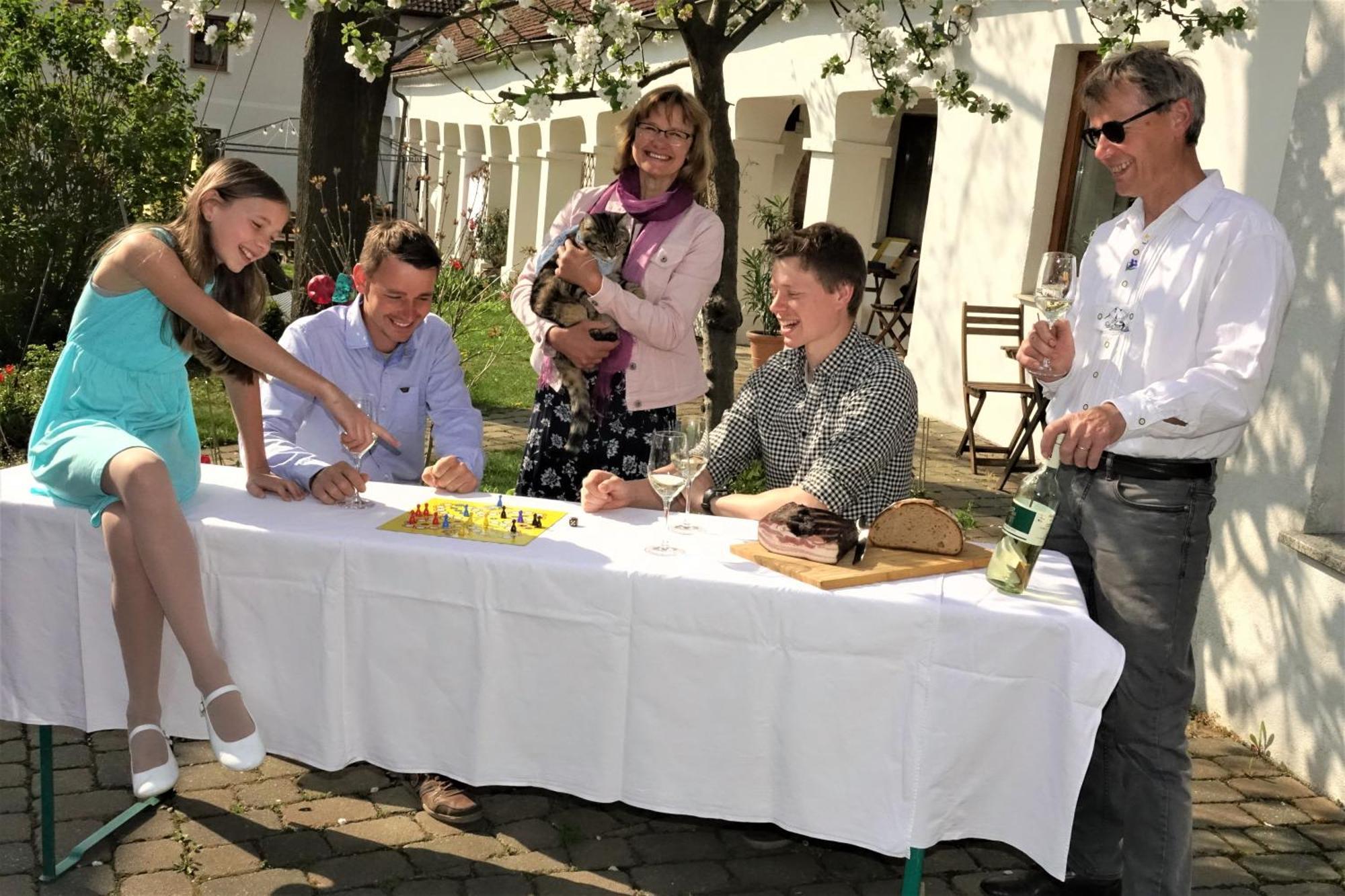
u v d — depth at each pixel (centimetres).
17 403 773
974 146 895
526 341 1173
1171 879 276
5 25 1009
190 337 290
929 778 248
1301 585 390
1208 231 273
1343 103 375
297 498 306
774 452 330
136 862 313
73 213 1027
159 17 513
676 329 377
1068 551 299
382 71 500
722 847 335
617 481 314
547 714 269
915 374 978
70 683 293
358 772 365
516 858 323
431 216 2209
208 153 1180
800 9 596
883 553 274
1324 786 380
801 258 303
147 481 262
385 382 356
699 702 259
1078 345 299
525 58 1591
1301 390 391
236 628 281
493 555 264
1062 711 237
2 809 337
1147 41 682
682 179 394
